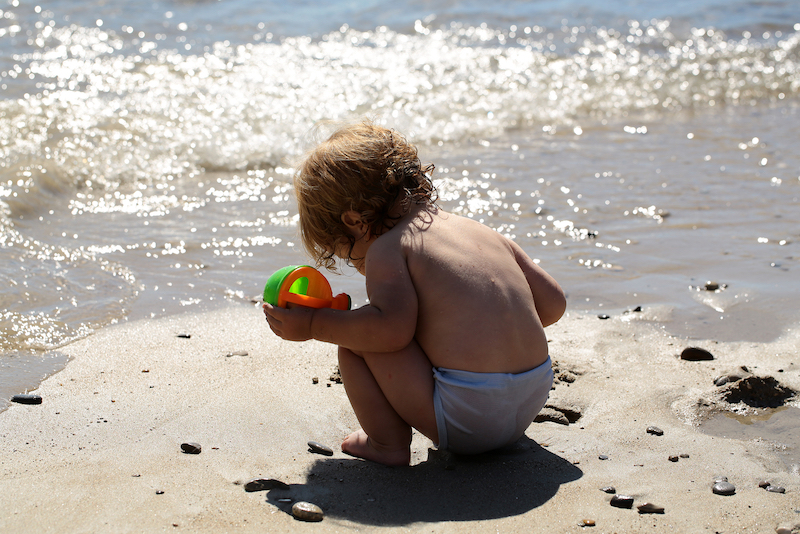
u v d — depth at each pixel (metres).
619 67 9.34
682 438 2.12
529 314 1.92
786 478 1.88
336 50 9.49
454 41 10.40
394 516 1.69
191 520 1.63
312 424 2.20
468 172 5.49
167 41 9.29
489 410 1.85
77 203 4.57
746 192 5.04
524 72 8.88
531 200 4.84
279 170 5.53
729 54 10.14
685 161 5.86
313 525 1.63
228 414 2.23
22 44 8.65
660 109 7.96
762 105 8.23
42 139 5.46
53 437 2.04
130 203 4.65
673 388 2.46
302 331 1.86
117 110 6.33
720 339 2.89
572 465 1.95
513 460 1.98
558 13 12.25
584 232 4.25
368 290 1.86
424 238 1.89
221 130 6.12
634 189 5.11
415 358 1.88
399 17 11.61
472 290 1.85
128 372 2.53
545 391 1.96
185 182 5.16
